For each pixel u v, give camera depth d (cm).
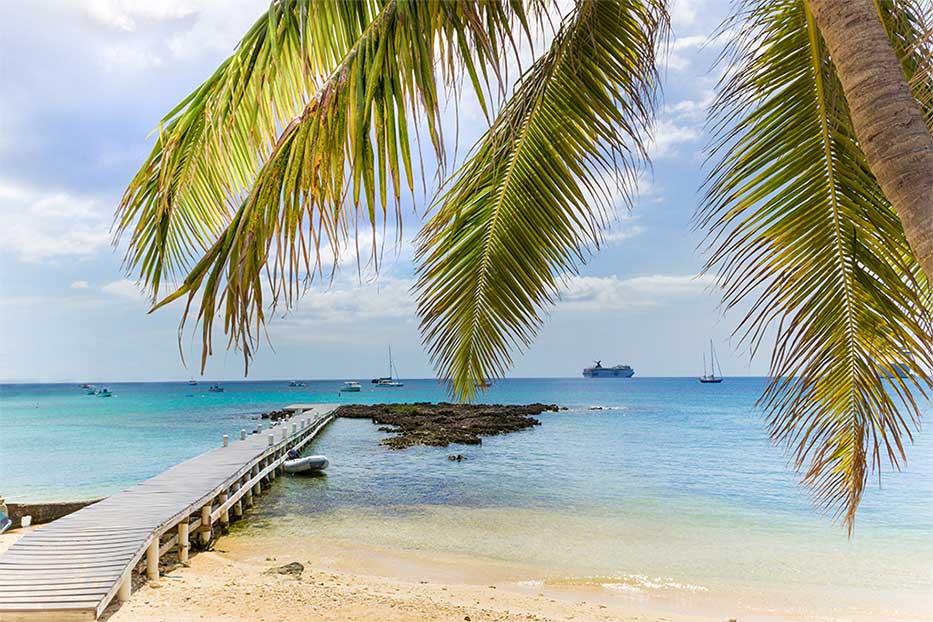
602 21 284
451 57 188
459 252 349
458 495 1747
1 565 687
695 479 2122
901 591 952
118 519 892
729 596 917
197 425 4475
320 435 3525
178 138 230
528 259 350
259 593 813
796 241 291
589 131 312
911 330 280
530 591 922
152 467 2350
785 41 303
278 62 219
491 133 204
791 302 290
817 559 1137
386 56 193
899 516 1576
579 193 325
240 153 260
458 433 3528
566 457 2662
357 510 1534
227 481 1277
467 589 917
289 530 1319
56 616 577
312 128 191
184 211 252
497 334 360
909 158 186
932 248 177
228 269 182
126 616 669
